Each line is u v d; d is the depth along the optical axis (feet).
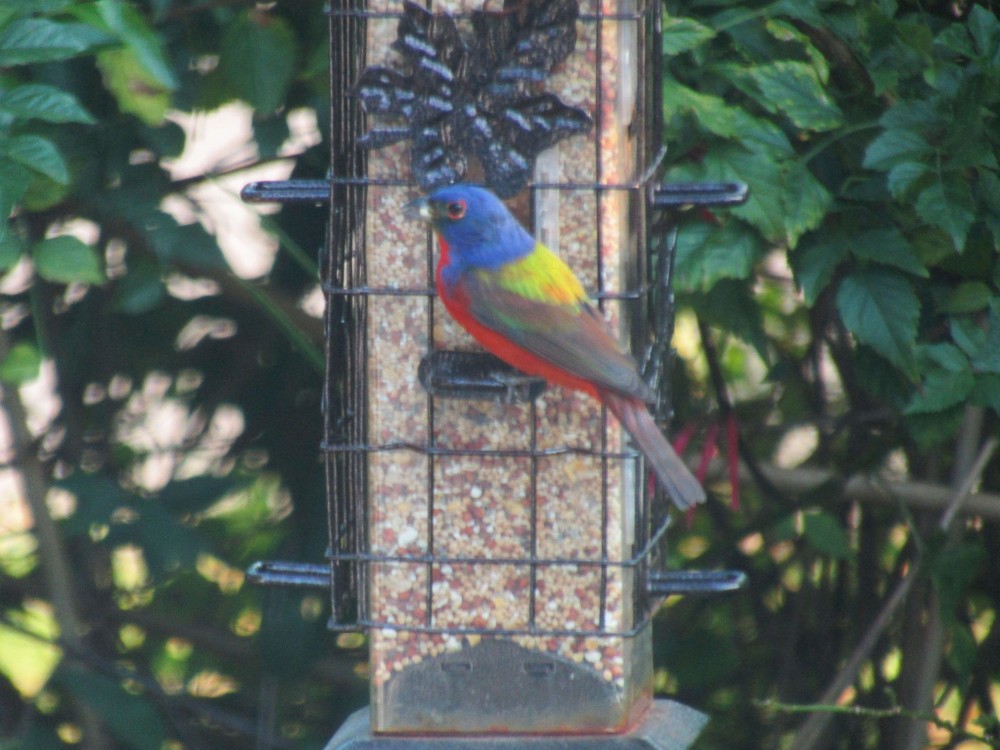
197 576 37.22
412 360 26.11
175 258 32.14
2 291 35.04
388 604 26.14
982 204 26.63
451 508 26.04
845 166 27.71
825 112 26.53
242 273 34.60
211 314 35.40
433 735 26.11
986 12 26.94
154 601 37.17
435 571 26.08
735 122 26.89
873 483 34.35
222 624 37.24
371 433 26.20
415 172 25.46
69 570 34.73
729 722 37.50
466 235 24.77
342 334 27.25
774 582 37.42
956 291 27.55
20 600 36.11
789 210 25.89
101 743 34.30
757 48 27.86
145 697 35.24
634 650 26.45
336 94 26.09
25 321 35.27
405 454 26.07
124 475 35.88
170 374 35.96
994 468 34.88
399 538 26.12
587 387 24.91
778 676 36.99
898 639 35.99
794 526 36.68
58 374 35.47
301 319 34.37
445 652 26.08
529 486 25.94
